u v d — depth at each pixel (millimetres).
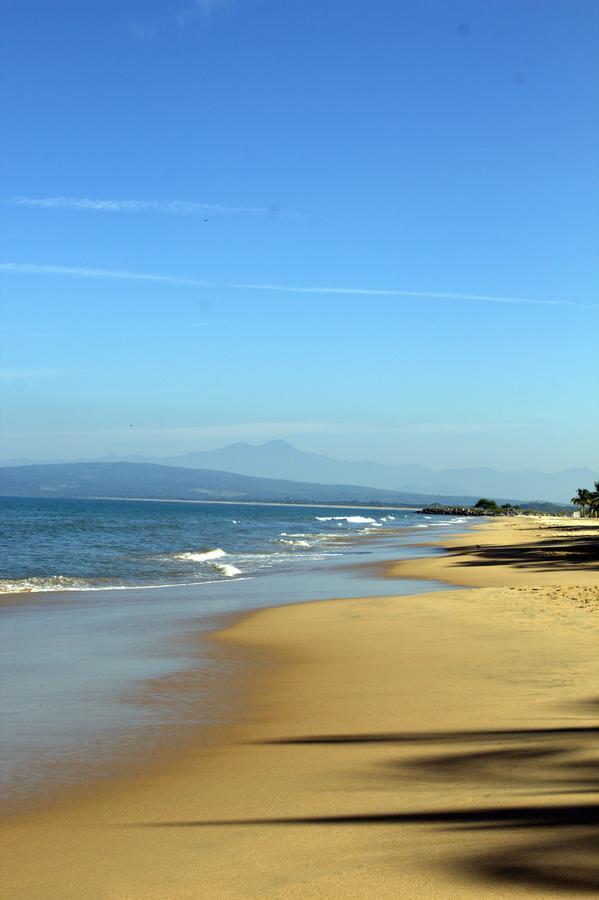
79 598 23859
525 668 12211
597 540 63969
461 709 9734
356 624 18062
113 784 7211
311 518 157875
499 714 9367
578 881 4559
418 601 21906
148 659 14000
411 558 43375
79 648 15117
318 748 8266
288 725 9359
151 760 7992
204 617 19562
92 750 8359
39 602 22688
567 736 8203
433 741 8320
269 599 23828
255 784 7094
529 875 4680
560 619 17703
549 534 78438
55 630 17422
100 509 180125
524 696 10281
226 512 197375
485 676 11742
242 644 15609
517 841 5254
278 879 4867
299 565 38438
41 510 150625
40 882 5020
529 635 15586
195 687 11656
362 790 6766
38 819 6305
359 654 14273
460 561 40781
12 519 95500
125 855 5457
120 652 14695
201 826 6023
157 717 9836
